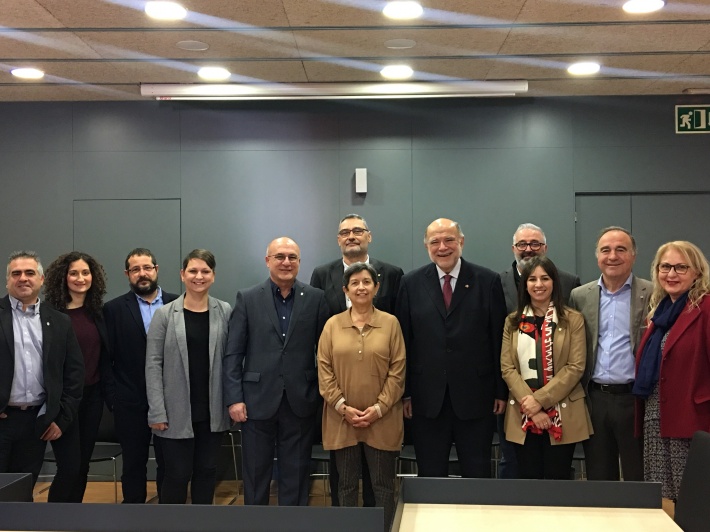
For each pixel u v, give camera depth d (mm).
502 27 4254
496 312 3664
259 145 5953
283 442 3703
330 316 3922
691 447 2172
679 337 3096
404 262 5918
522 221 5887
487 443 3635
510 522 1991
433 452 3650
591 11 3982
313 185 5945
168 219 5949
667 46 4609
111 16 4020
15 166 5961
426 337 3645
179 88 5500
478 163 5906
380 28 4258
